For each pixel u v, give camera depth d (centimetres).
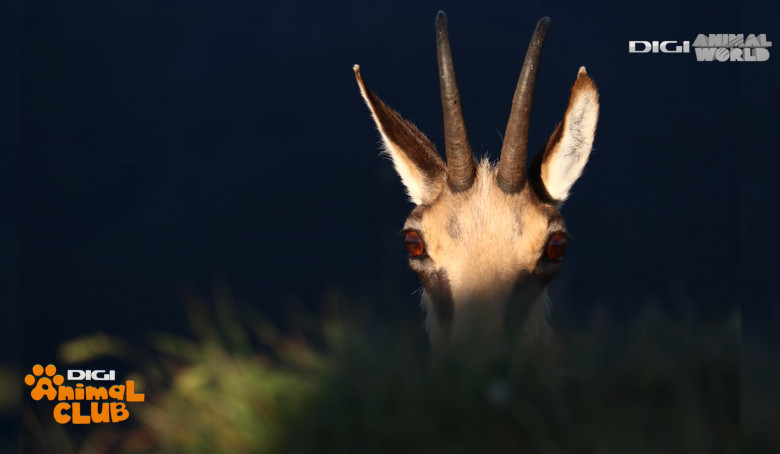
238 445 661
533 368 687
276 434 657
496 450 606
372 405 654
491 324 796
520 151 874
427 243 896
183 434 690
